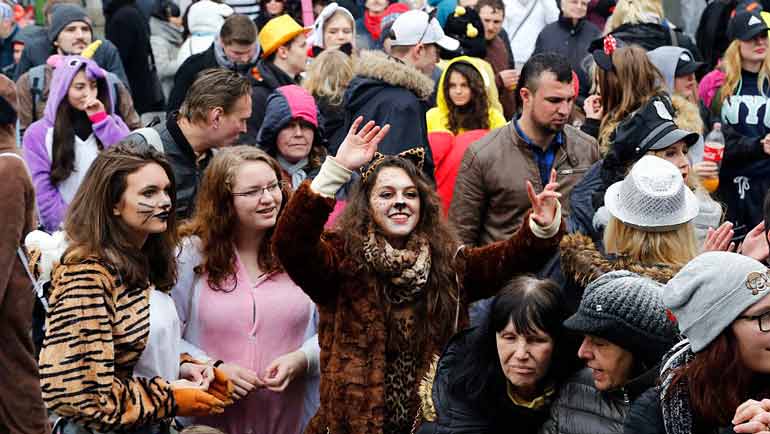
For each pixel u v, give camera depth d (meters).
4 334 11.63
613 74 13.62
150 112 22.89
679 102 14.02
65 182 15.55
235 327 11.41
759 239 10.04
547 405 9.54
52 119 15.59
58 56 18.72
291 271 10.20
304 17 23.14
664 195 10.22
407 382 10.45
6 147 11.73
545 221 10.51
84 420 10.05
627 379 8.85
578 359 9.50
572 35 20.41
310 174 14.41
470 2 20.77
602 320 8.67
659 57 15.36
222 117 12.95
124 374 10.44
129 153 10.45
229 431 11.59
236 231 11.53
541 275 11.12
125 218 10.38
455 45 18.19
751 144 16.05
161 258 10.73
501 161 13.67
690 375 7.77
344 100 14.60
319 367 11.30
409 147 13.98
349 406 10.25
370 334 10.28
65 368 10.03
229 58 18.09
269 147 14.31
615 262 10.25
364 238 10.35
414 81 14.18
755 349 7.59
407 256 10.31
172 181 10.70
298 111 14.16
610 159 12.15
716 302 7.63
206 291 11.46
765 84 16.55
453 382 9.79
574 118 17.36
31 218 11.85
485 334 9.71
